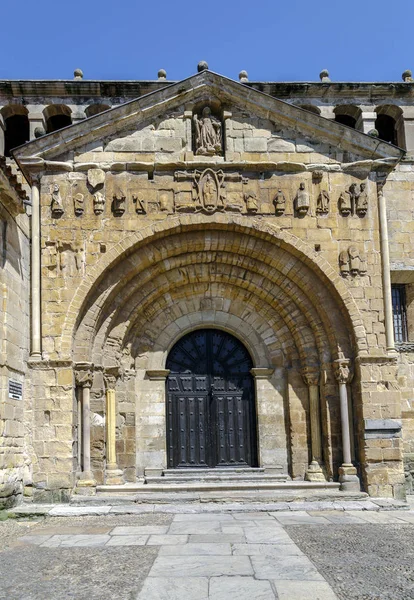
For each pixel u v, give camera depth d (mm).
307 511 16656
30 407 18094
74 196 19172
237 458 20609
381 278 19516
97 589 9531
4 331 16531
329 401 19531
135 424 19844
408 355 21125
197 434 20609
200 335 21234
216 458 20500
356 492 18297
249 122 20062
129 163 19328
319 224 19578
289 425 20281
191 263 20125
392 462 18516
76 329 18844
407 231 21422
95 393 19016
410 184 21797
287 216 19594
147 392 20281
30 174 19188
